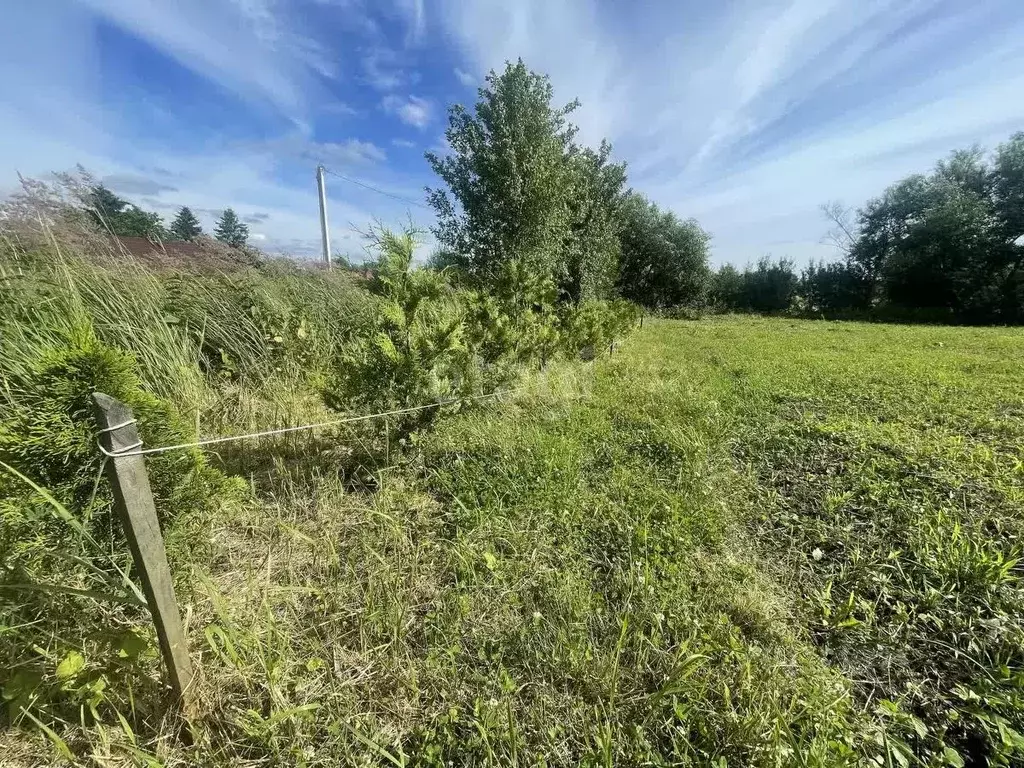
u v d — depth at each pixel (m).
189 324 4.03
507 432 3.20
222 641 1.43
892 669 1.51
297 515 2.30
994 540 2.09
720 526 2.26
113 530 1.34
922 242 23.20
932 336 11.66
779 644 1.57
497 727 1.29
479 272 9.17
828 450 3.19
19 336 2.54
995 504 2.38
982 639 1.58
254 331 4.29
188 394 3.27
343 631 1.62
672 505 2.40
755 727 1.24
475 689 1.42
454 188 9.23
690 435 3.32
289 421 3.16
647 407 4.12
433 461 2.91
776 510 2.45
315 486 2.55
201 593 1.69
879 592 1.83
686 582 1.86
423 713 1.35
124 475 1.04
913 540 2.08
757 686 1.38
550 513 2.32
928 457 2.94
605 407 4.18
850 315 23.55
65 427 1.17
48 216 3.12
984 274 21.52
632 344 9.21
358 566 1.95
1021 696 1.36
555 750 1.25
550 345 4.84
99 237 3.52
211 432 2.95
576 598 1.74
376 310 3.24
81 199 3.44
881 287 25.61
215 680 1.38
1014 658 1.51
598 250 12.07
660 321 18.53
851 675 1.49
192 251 4.56
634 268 23.94
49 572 1.34
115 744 1.20
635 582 1.85
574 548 2.08
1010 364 6.41
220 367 4.03
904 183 24.89
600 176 13.45
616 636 1.59
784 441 3.34
